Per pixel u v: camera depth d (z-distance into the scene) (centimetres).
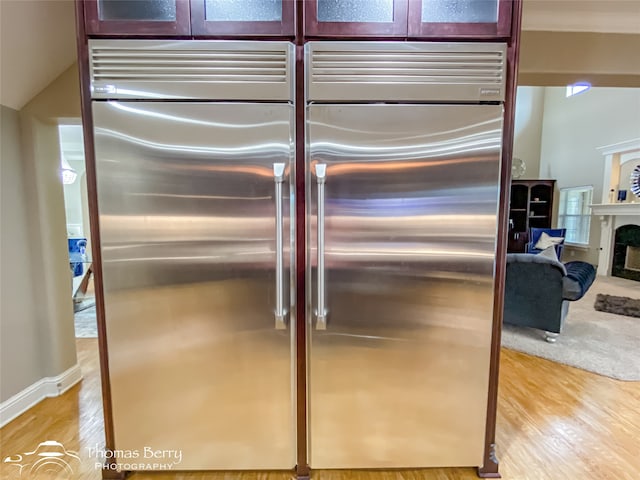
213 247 134
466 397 143
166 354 138
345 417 143
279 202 130
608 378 231
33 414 188
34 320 199
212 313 137
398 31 128
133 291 135
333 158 130
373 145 130
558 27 219
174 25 126
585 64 222
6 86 176
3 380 180
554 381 228
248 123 129
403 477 146
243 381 141
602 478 144
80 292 432
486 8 129
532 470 149
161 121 128
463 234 134
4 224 182
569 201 686
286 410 142
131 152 130
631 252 563
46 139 201
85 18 126
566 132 688
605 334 309
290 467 146
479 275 136
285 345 138
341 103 128
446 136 130
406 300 137
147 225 133
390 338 139
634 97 546
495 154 131
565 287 278
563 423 182
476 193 133
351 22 127
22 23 158
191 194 132
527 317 298
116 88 127
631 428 178
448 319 138
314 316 136
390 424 144
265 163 130
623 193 567
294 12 127
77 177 593
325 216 132
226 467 146
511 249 723
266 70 128
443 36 129
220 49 127
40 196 198
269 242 133
